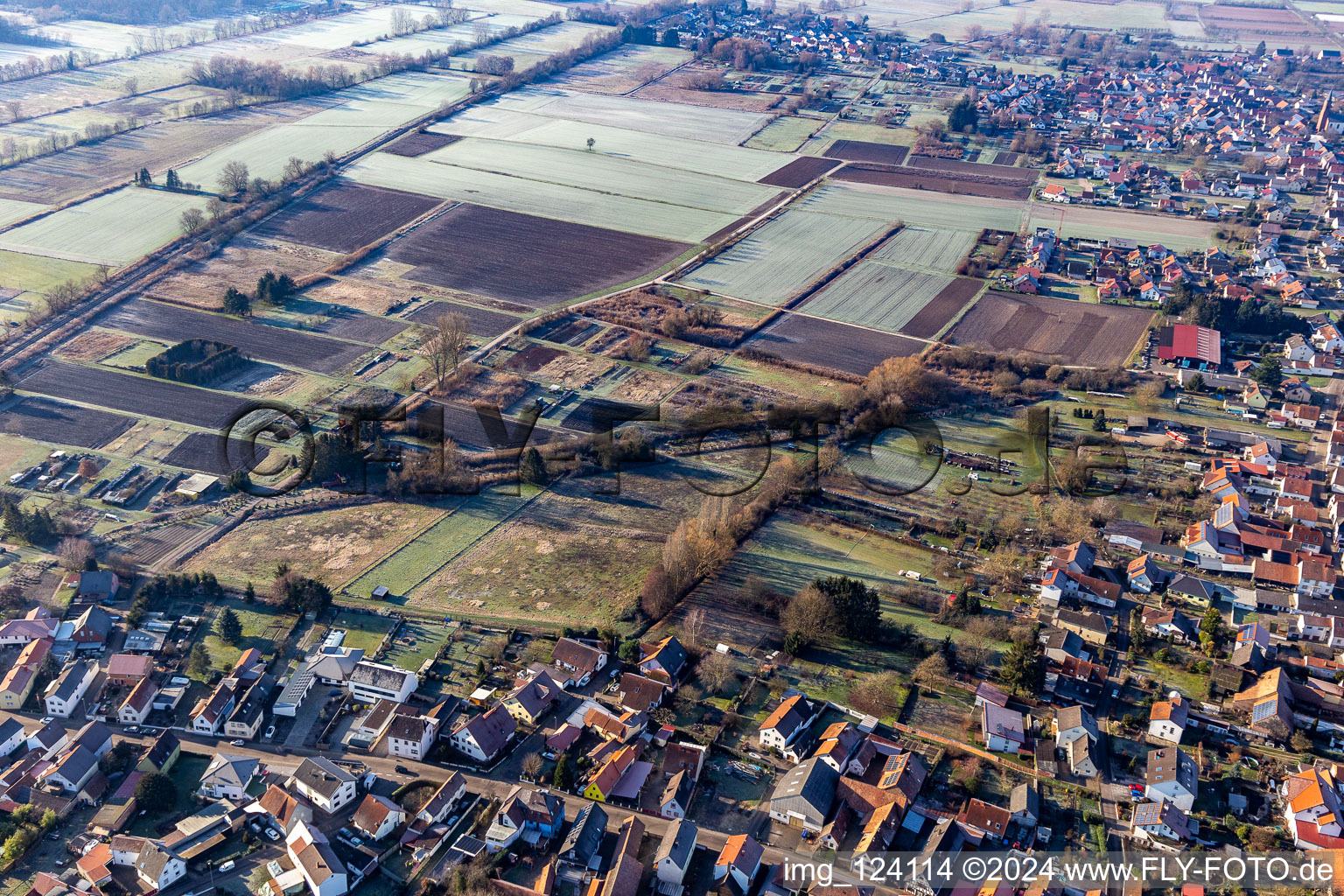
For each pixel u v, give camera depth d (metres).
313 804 142.12
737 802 146.00
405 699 161.00
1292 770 152.62
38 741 149.62
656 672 166.50
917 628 182.00
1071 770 152.12
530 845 137.12
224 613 173.12
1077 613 183.25
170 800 142.25
